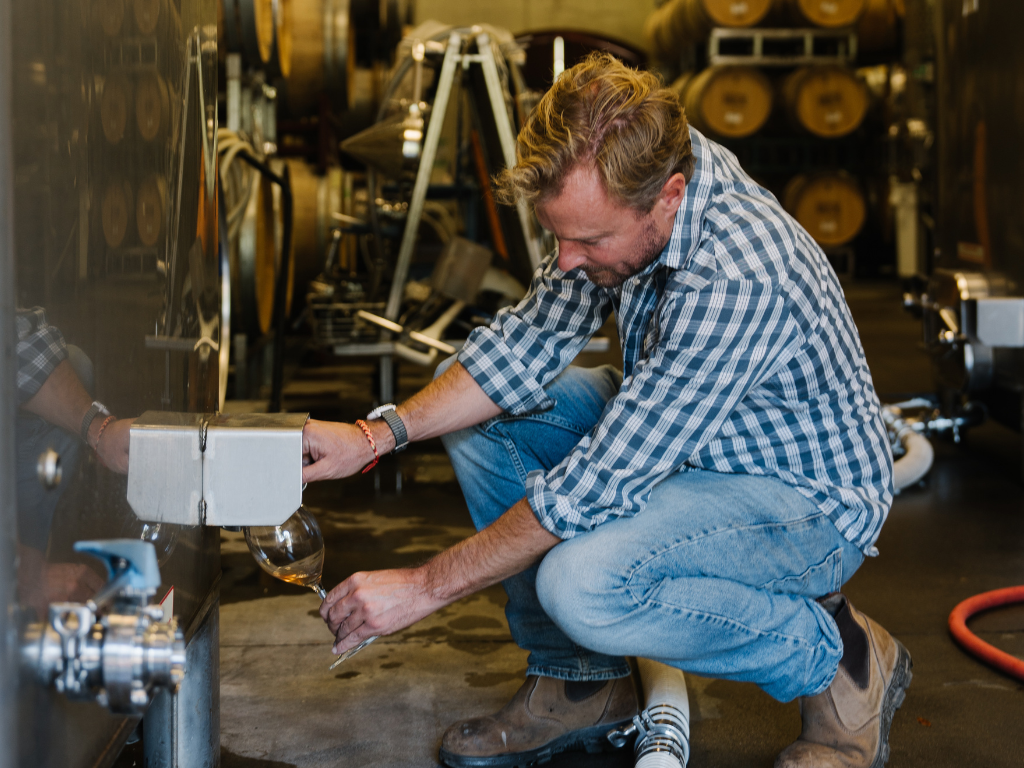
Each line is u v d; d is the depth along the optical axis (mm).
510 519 1224
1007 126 2775
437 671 1719
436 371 1540
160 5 912
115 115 776
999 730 1511
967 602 1945
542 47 9227
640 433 1193
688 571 1205
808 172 10367
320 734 1484
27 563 605
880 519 1312
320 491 2980
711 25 9508
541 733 1399
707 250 1173
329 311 3766
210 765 1165
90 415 717
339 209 5668
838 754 1296
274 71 4359
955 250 3230
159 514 901
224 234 2621
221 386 2139
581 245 1132
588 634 1201
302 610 2020
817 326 1228
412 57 3709
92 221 721
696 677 1698
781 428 1273
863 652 1335
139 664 667
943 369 3201
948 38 3254
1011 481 2992
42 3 622
